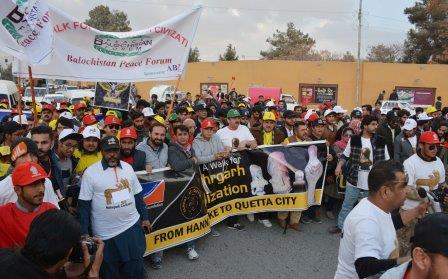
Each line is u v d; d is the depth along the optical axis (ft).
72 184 16.34
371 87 119.96
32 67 18.21
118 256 14.23
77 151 17.54
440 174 16.70
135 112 26.89
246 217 24.13
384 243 8.91
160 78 21.24
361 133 21.16
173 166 18.08
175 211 18.06
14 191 11.21
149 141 18.70
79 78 19.74
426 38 181.47
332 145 26.12
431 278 5.75
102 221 14.02
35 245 6.50
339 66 119.96
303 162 22.44
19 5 15.83
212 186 20.80
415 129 24.56
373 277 8.29
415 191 15.11
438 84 116.98
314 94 122.11
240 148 21.67
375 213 8.98
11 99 65.62
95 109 37.73
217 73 128.16
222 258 18.62
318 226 22.89
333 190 23.67
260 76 123.85
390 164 9.01
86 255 8.30
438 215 5.90
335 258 18.72
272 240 20.75
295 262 18.26
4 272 6.32
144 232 15.80
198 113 30.35
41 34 16.33
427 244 5.68
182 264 18.06
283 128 27.27
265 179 22.02
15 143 12.01
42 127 13.93
